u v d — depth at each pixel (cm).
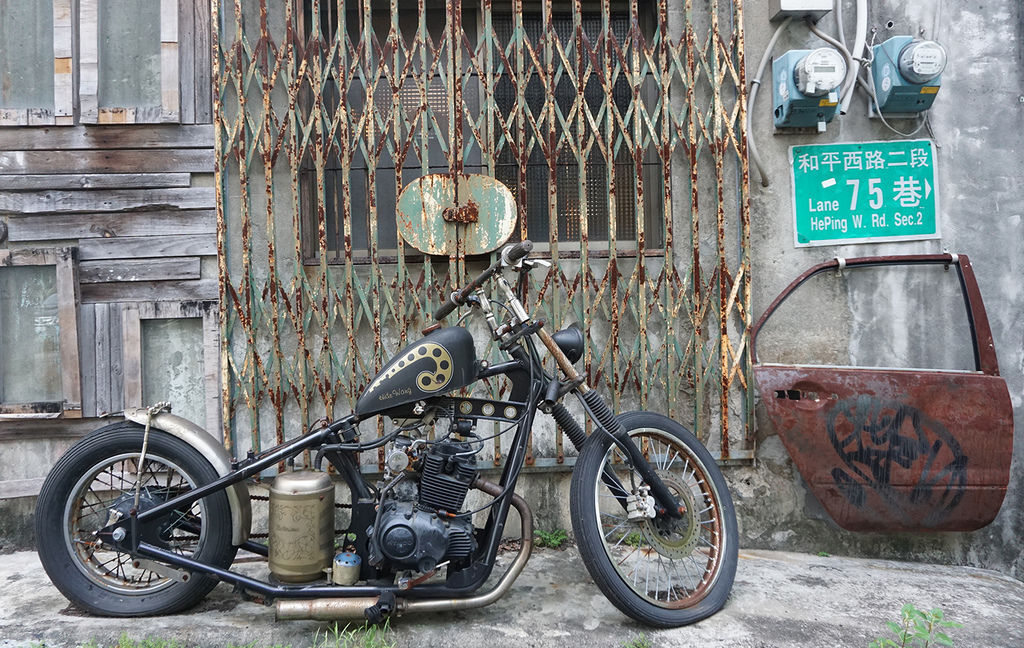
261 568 271
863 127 316
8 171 299
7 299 300
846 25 314
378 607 212
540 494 311
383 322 305
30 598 248
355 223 317
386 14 322
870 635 227
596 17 329
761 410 313
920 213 315
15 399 300
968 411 287
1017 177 314
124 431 234
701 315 306
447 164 318
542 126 313
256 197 304
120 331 299
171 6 299
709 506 274
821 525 312
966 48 315
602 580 223
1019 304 313
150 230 303
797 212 314
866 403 287
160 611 232
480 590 253
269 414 303
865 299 315
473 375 234
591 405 236
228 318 300
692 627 230
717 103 306
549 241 317
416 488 222
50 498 231
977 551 309
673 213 314
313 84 295
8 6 303
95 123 298
